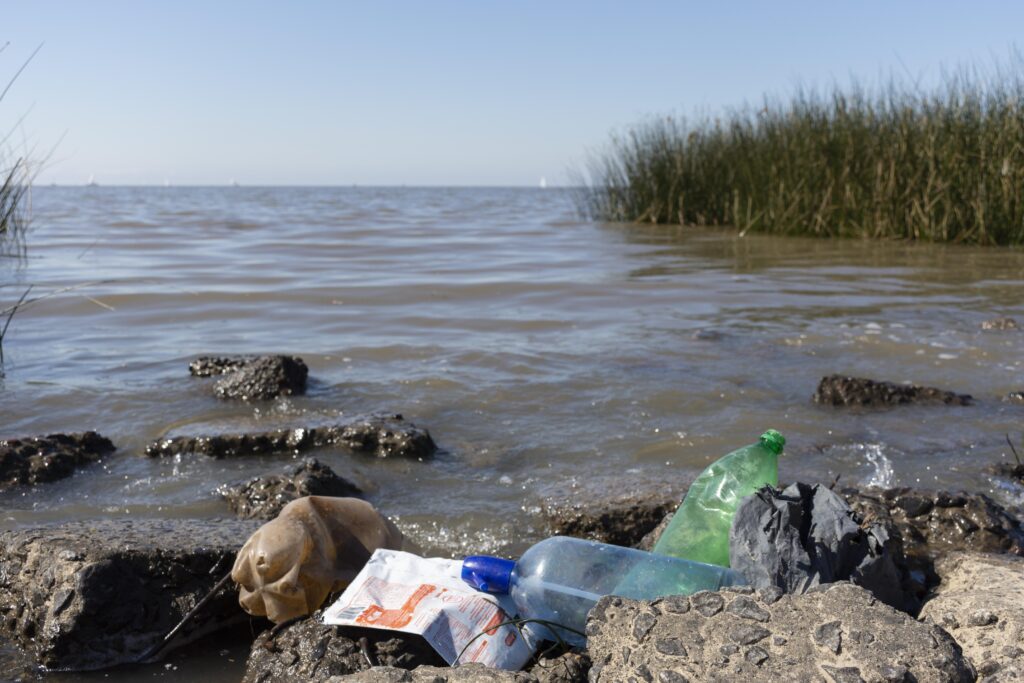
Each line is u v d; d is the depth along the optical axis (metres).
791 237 16.98
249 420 4.91
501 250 14.52
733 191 19.39
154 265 12.03
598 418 5.11
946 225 15.40
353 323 7.91
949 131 15.56
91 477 4.24
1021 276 10.91
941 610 2.62
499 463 4.45
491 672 2.39
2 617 3.04
